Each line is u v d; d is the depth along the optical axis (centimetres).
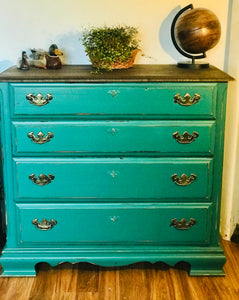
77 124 244
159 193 255
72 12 282
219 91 241
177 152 248
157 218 259
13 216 258
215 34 260
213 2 282
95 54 256
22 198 254
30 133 244
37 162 249
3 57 289
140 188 254
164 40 288
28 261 262
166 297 248
